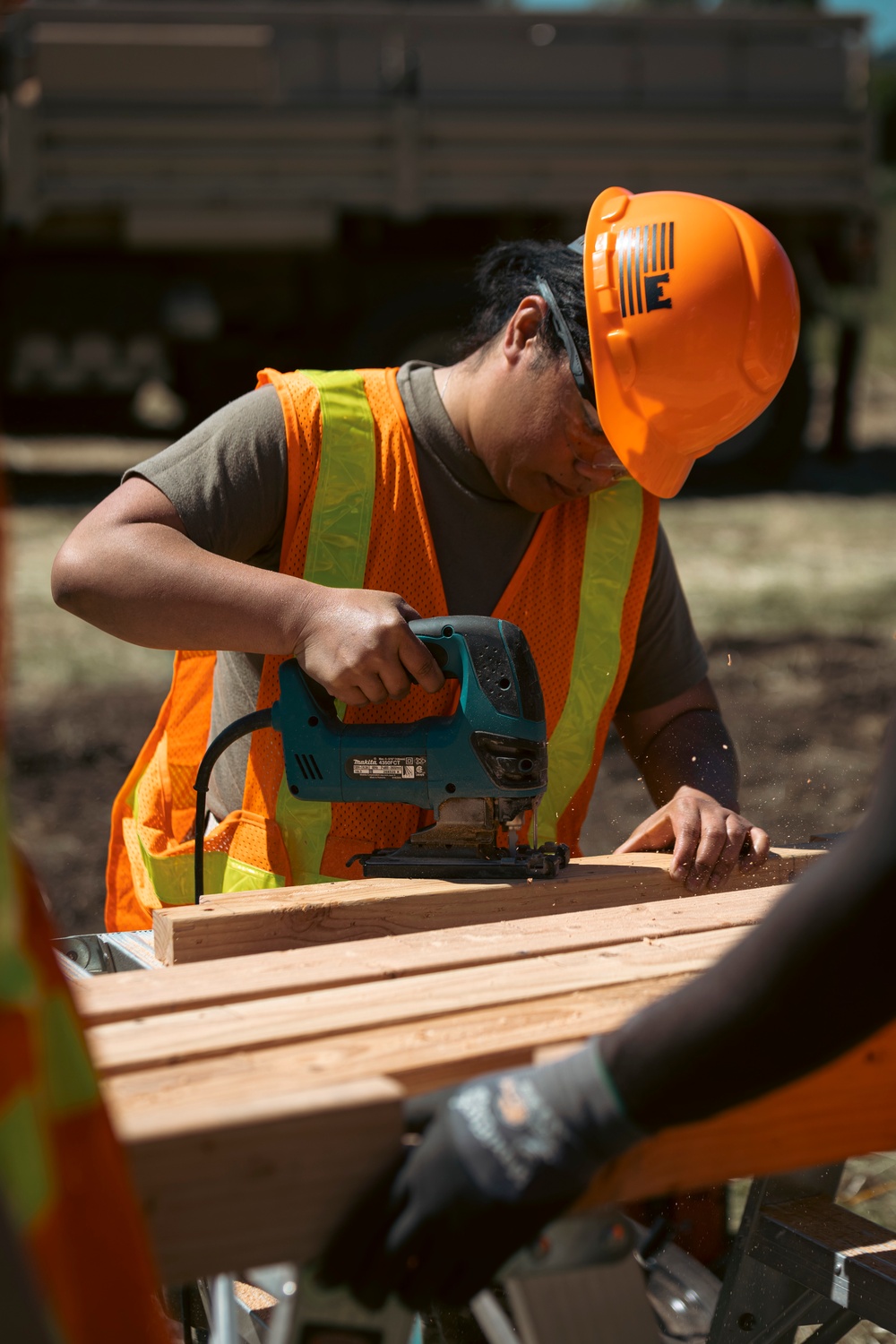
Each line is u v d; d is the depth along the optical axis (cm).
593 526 228
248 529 208
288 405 209
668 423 199
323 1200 99
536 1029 121
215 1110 97
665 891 191
